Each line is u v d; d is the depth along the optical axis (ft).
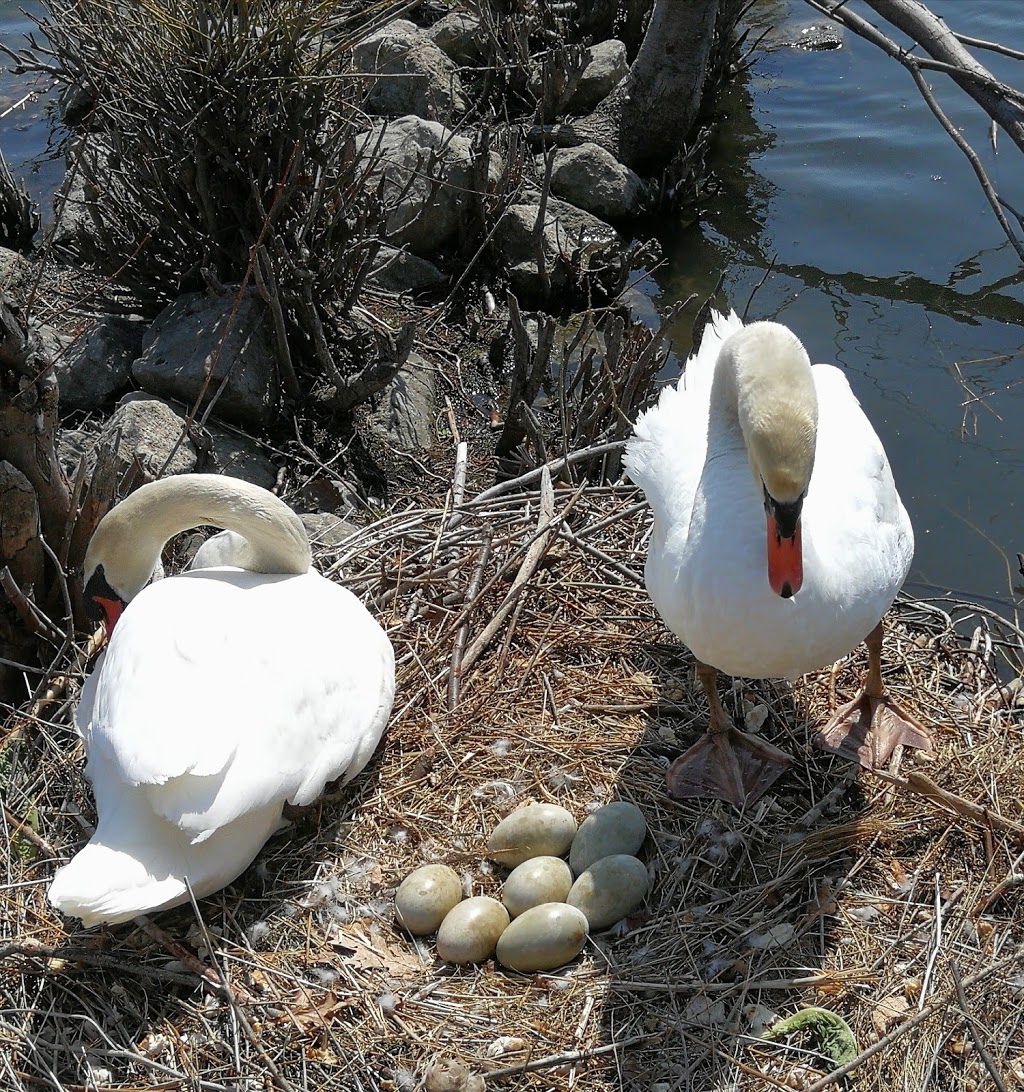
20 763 7.55
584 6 16.20
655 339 9.90
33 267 11.76
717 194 14.02
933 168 14.16
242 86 9.67
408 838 7.43
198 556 8.13
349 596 7.72
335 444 10.41
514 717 7.93
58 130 14.43
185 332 10.25
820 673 8.20
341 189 10.48
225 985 6.71
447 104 13.99
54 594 8.14
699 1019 6.73
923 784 7.28
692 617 6.86
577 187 13.46
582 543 8.56
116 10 9.81
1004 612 9.36
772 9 17.44
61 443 9.63
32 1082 6.57
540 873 7.11
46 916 7.02
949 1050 6.63
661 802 7.56
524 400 10.11
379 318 11.50
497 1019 6.75
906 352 11.71
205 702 6.75
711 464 6.94
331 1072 6.61
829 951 6.95
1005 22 15.83
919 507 10.25
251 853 7.00
